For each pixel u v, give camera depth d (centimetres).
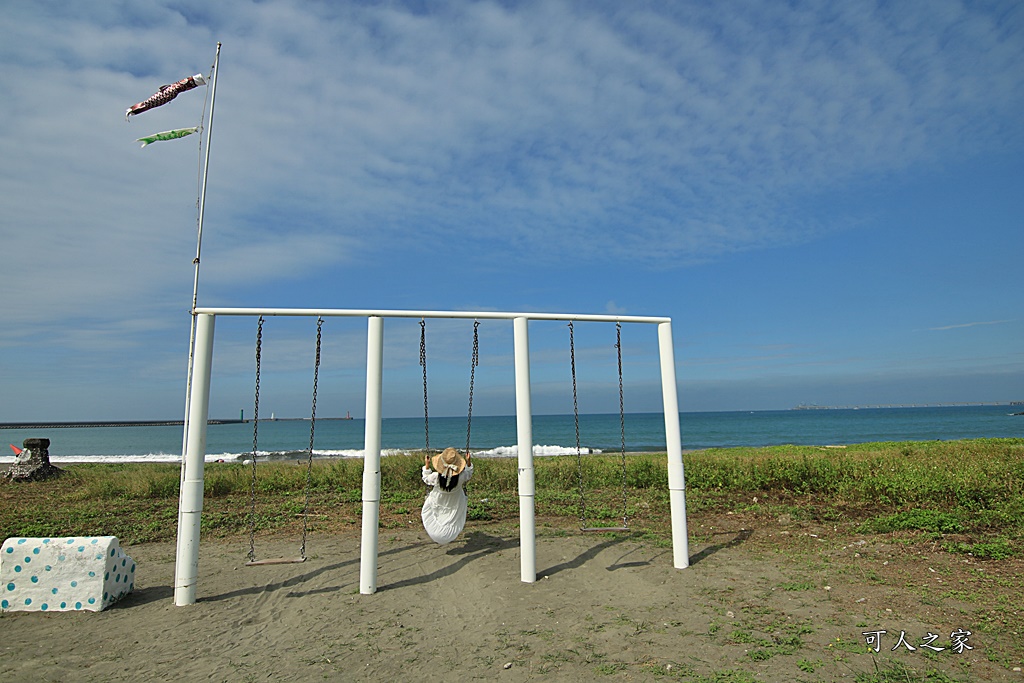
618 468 1474
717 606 598
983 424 7069
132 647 533
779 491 1196
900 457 1460
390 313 698
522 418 716
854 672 442
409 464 1469
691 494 1189
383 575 736
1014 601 571
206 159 691
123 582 666
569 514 1058
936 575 655
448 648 521
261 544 897
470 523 1011
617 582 689
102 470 1991
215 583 716
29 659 508
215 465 1823
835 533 861
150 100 668
